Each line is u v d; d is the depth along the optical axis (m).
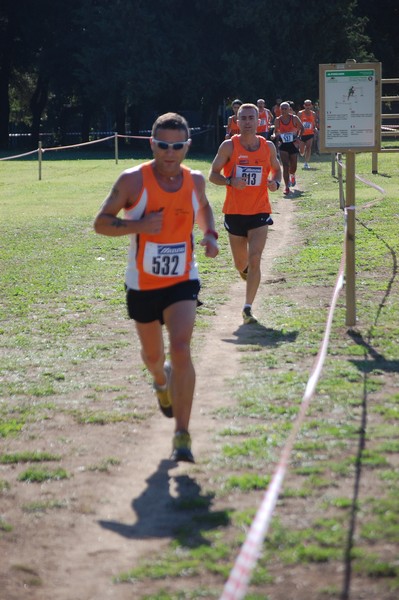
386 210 20.11
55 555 5.29
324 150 9.75
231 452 6.54
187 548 5.18
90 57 52.47
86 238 18.23
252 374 8.59
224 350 9.59
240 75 49.78
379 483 5.77
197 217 6.68
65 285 13.50
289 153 25.94
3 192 27.92
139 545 5.34
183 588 4.75
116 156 39.69
